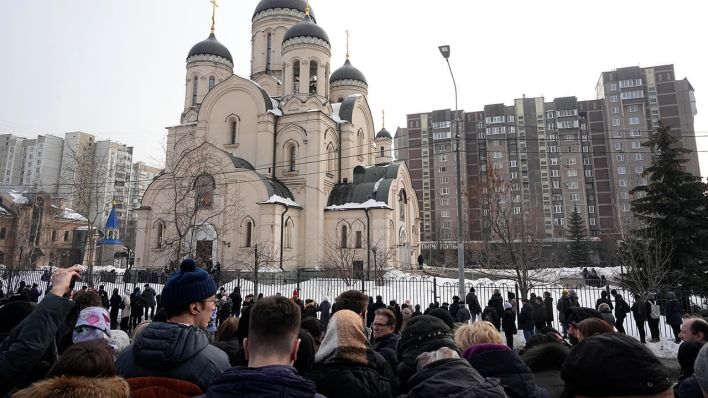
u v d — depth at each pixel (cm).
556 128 10550
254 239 4316
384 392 430
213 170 4456
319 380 422
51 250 6869
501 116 10912
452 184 10831
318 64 5319
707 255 2766
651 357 245
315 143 4825
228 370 303
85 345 323
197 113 5384
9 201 6969
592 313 590
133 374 377
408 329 511
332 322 463
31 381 461
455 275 4531
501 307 2133
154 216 4631
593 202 10106
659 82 10112
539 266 3953
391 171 5091
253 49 6084
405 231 5262
